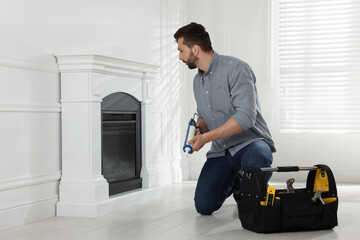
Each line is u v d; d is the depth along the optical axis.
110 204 3.48
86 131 3.41
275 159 5.43
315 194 2.70
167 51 5.13
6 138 3.02
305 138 5.34
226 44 5.57
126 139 3.96
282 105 5.44
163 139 5.04
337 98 5.28
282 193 2.72
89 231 2.87
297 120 5.40
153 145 4.81
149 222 3.09
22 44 3.15
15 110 3.06
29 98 3.21
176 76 5.34
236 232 2.74
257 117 3.21
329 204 2.71
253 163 3.07
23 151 3.15
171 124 5.23
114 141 3.80
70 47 3.62
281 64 5.45
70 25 3.63
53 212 3.39
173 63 5.27
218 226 2.92
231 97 3.04
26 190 3.18
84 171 3.42
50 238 2.70
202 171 3.31
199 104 3.25
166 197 4.18
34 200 3.23
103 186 3.49
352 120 5.23
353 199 3.95
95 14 3.93
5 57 2.99
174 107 5.29
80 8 3.75
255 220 2.67
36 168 3.26
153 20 4.87
